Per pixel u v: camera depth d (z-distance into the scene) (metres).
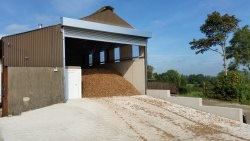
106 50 22.97
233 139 10.32
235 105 19.58
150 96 18.27
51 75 14.48
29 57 14.73
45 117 11.84
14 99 13.56
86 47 23.39
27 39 14.80
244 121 13.66
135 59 19.66
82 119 11.33
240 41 32.69
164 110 14.49
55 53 14.69
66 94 15.12
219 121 13.19
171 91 22.48
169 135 10.47
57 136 9.24
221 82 23.27
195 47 29.12
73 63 26.22
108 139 9.34
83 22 15.49
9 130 10.01
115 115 12.59
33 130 9.92
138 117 12.67
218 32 28.19
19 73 13.72
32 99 13.93
